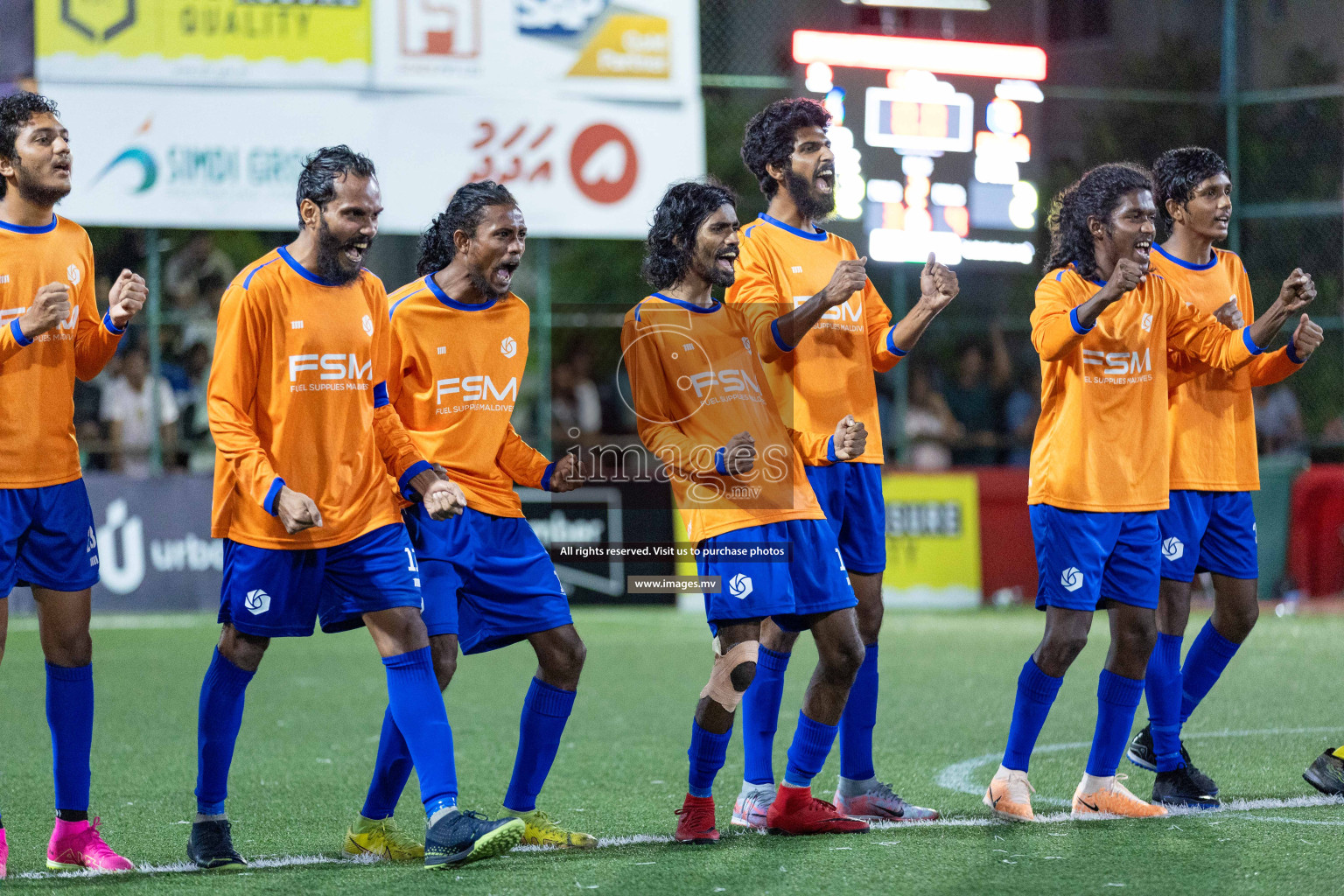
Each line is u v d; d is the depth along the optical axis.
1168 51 39.00
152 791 14.64
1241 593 14.14
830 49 36.16
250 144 32.09
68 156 11.60
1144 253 12.84
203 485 32.78
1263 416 38.19
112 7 31.28
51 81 31.09
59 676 11.45
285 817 13.42
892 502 34.84
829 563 11.98
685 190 12.10
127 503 32.25
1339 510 34.19
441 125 33.00
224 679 11.15
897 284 37.34
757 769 12.88
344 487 11.07
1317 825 12.13
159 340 35.06
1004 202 37.59
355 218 10.98
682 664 24.83
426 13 32.81
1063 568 12.66
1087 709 19.42
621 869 10.84
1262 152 37.38
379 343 11.44
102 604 32.03
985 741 17.17
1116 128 38.19
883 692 21.19
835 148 36.22
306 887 10.34
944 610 34.06
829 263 13.34
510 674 24.08
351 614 11.23
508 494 12.05
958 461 39.91
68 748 11.40
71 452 11.67
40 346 11.41
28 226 11.66
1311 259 37.50
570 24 33.50
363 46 32.50
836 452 12.12
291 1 32.19
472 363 11.85
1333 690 20.41
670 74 34.06
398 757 11.48
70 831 11.35
